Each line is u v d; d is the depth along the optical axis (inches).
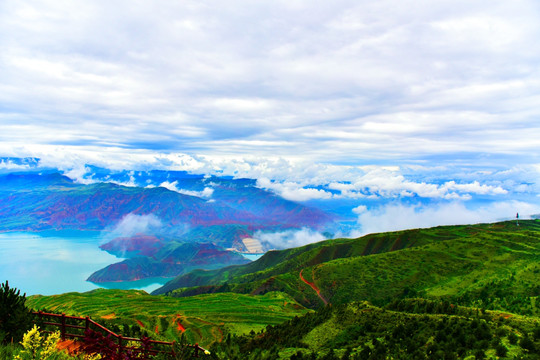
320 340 2571.4
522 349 1497.3
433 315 2303.2
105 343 635.5
